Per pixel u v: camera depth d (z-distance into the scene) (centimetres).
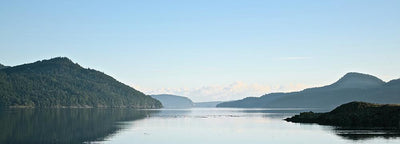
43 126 14575
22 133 12012
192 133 12581
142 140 10731
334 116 16362
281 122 17575
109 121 18300
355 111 16388
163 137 11431
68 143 10012
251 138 11275
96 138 11050
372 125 14575
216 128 14450
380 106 16150
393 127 13838
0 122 16025
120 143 10138
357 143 10038
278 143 10250
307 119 17650
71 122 17062
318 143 10138
